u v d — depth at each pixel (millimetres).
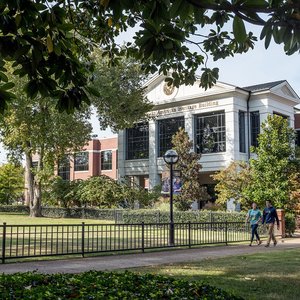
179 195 28906
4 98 4883
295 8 2930
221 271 9625
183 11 3105
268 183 22844
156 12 3336
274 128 23438
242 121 34031
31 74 4699
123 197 34656
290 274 9289
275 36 3076
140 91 34406
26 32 4203
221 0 3064
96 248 14453
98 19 6848
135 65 33562
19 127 32281
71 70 4855
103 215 32875
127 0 3324
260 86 35250
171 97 36875
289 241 18797
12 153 38594
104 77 32500
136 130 40969
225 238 17281
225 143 33500
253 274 9273
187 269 9898
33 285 5492
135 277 6012
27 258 11602
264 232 21359
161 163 37812
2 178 48156
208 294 5211
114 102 32938
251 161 23656
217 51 6590
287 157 23094
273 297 6969
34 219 32500
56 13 4121
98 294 4730
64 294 4844
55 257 12016
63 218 34656
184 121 36438
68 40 4789
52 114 31375
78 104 5109
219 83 33312
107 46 7828
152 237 19016
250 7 2932
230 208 30188
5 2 3799
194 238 18250
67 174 55719
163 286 5438
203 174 37125
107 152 53156
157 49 4055
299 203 22281
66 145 34188
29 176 38031
